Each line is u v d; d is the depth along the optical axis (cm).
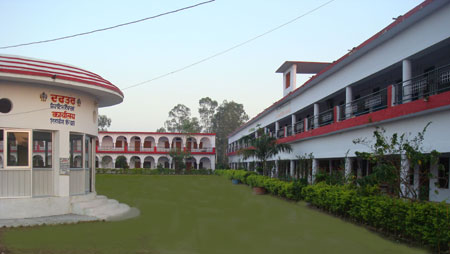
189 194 1827
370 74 1207
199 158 5022
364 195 930
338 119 1438
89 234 825
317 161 1712
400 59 1037
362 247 715
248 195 1767
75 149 1188
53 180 1089
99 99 1341
